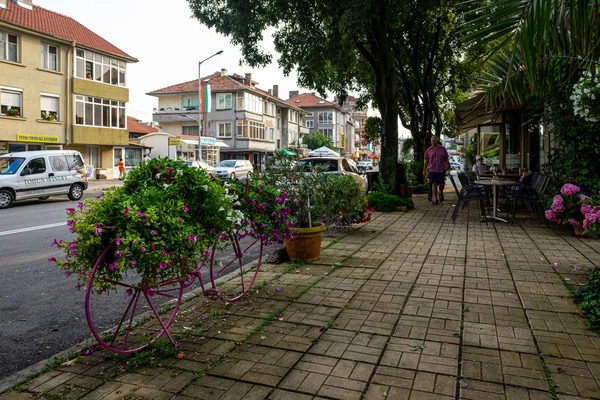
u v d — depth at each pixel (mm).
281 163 6625
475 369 2992
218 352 3344
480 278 5227
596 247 6883
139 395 2766
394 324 3828
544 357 3154
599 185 7785
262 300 4562
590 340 3434
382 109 13414
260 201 4785
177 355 3295
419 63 19484
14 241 8820
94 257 3176
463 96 22625
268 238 5098
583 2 3447
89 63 31250
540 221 9797
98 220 3057
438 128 21062
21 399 2764
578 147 8180
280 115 64688
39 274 6262
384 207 12016
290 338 3572
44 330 4164
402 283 5062
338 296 4633
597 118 7984
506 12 3500
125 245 2990
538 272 5465
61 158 17672
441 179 13820
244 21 12953
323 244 7445
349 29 11062
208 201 3670
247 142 52469
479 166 15523
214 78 54750
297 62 14539
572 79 7723
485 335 3564
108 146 33906
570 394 2668
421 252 6730
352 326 3799
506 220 9836
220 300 4594
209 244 3777
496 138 19641
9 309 4777
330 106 82562
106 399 2730
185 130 54688
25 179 16062
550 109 8688
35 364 3260
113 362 3252
